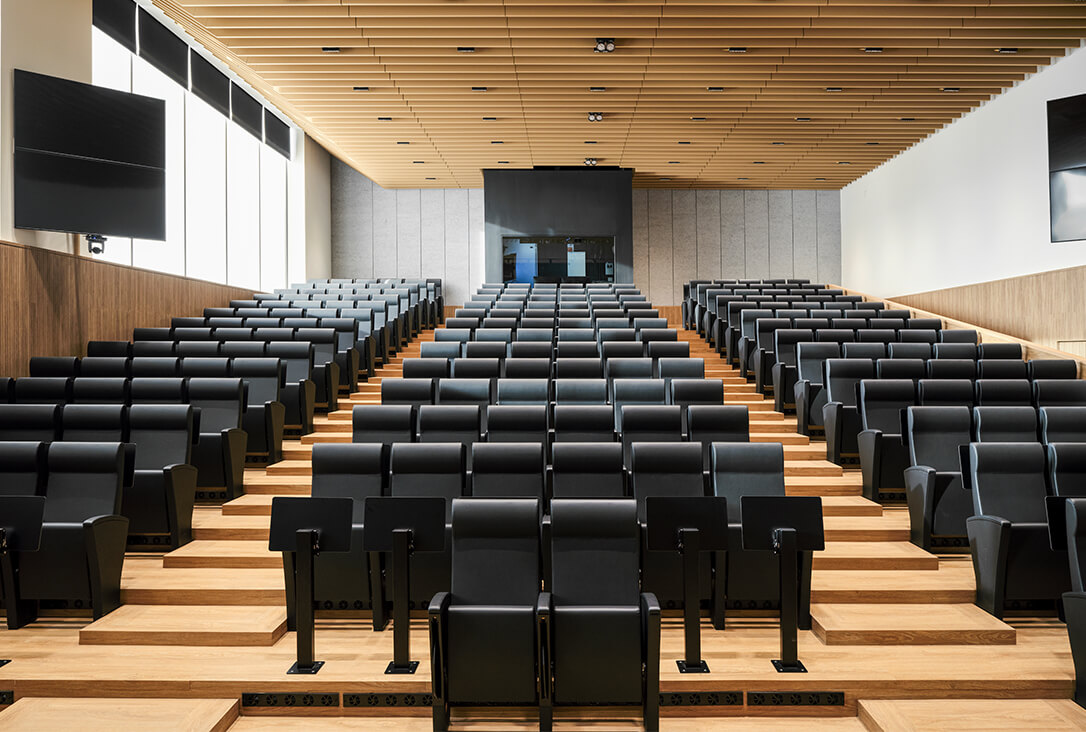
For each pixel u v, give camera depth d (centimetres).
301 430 553
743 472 381
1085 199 581
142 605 364
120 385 491
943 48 660
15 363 539
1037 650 325
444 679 279
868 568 392
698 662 307
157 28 802
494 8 610
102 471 380
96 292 628
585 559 296
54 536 348
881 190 1088
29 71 550
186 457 432
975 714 286
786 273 1261
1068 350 662
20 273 544
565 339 686
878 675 301
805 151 1007
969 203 840
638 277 1261
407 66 723
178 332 644
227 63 792
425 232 1259
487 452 375
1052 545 316
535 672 279
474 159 1052
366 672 305
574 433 440
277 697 299
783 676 300
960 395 490
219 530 422
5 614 363
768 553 341
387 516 298
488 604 292
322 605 359
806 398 539
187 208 875
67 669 310
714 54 680
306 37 652
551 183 1111
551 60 703
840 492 474
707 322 797
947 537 412
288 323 704
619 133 923
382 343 738
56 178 562
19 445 380
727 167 1093
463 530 299
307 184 1150
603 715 292
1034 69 711
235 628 335
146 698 301
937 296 906
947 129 891
